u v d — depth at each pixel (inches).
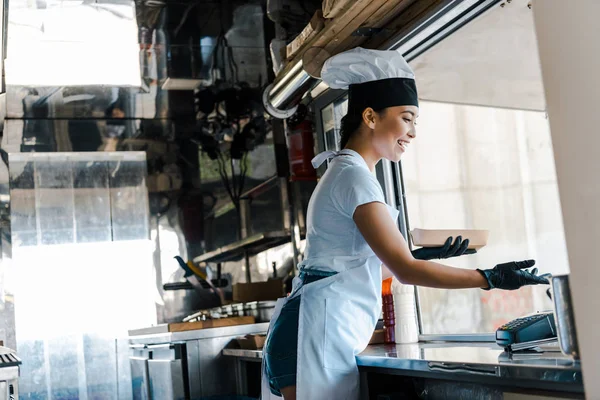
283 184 201.3
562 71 54.3
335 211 84.7
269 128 205.2
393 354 87.7
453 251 84.0
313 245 88.0
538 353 71.8
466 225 161.8
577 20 53.0
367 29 111.4
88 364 205.8
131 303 210.1
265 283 186.2
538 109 125.4
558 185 54.9
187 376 154.8
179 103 206.5
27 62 175.8
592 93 51.9
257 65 194.5
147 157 213.9
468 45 110.7
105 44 176.2
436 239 83.8
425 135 162.2
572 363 59.4
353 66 87.4
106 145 211.8
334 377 83.5
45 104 196.9
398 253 78.7
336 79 91.1
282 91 131.6
